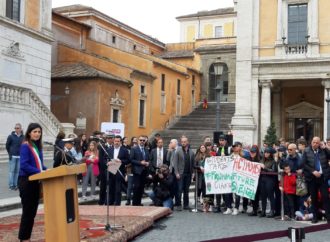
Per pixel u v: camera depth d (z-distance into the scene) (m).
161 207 13.13
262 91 31.03
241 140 30.67
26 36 29.70
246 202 14.26
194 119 40.81
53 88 33.56
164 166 14.05
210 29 57.38
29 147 7.87
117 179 13.70
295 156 13.12
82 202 14.55
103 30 44.50
